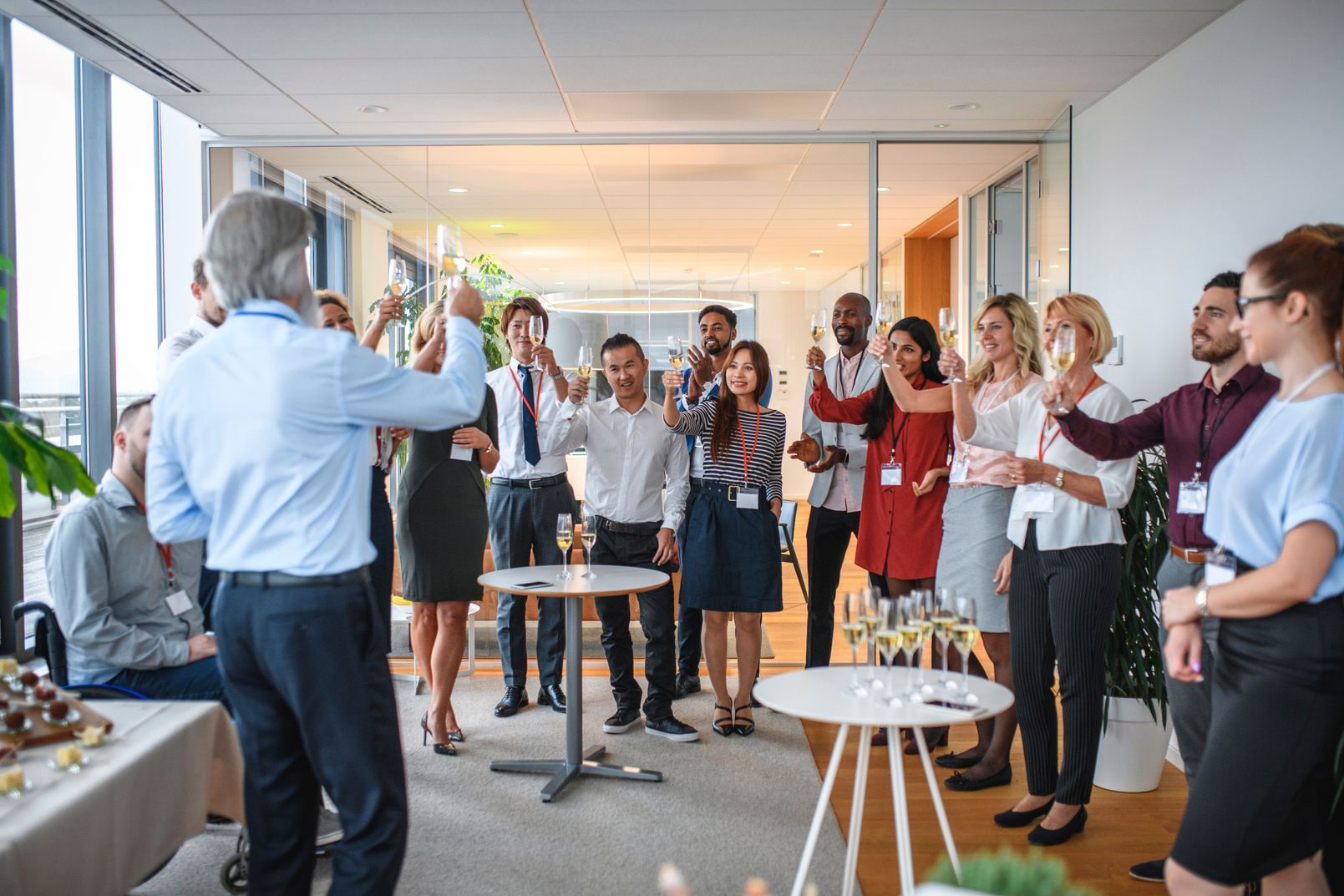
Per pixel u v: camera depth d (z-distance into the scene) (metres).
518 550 4.25
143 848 1.82
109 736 1.89
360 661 1.74
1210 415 2.57
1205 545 2.52
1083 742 2.94
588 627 5.93
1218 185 3.96
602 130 5.57
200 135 5.68
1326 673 1.63
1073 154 5.43
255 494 1.69
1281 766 1.66
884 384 3.82
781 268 5.70
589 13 3.86
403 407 1.77
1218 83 3.95
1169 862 1.79
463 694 4.61
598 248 5.70
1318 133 3.32
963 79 4.74
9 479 2.07
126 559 2.65
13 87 4.43
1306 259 1.66
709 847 2.93
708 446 4.06
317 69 4.50
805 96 4.96
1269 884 1.80
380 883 1.73
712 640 4.04
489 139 5.66
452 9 3.82
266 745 1.79
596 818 3.13
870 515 3.87
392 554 3.64
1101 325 2.96
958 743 3.96
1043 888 1.39
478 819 3.13
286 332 1.71
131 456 2.64
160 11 3.82
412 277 5.71
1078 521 2.92
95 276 5.10
